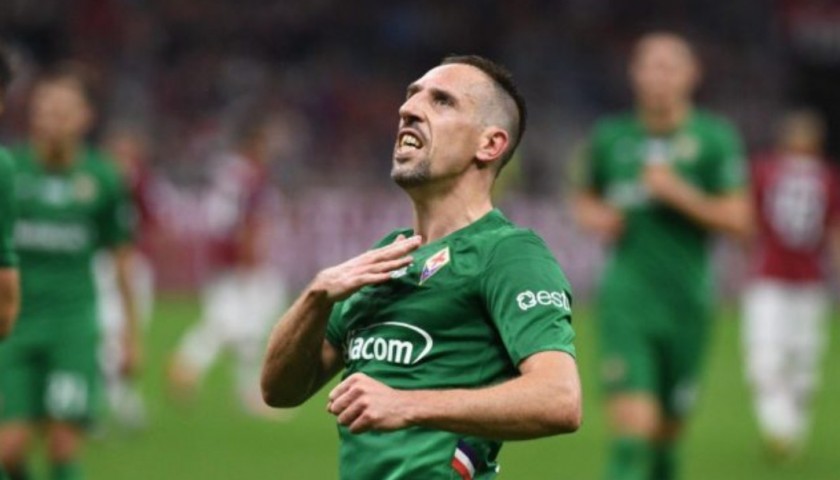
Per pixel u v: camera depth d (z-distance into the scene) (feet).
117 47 291.17
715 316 256.11
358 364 47.62
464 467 46.09
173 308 238.89
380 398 42.29
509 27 327.26
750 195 136.15
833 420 158.20
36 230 90.38
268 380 49.08
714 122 98.53
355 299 48.39
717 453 133.69
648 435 92.84
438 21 323.98
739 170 97.91
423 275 46.85
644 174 95.14
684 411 97.66
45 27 290.56
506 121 48.65
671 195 93.25
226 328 155.43
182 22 300.40
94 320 91.61
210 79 291.79
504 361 46.19
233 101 289.94
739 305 276.41
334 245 254.88
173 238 251.19
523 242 46.55
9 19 288.92
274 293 157.58
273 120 284.00
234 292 154.71
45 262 90.43
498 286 45.55
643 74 97.81
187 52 296.71
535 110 310.24
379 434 46.44
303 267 252.21
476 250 46.60
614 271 96.84
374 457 46.26
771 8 343.87
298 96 297.94
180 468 118.21
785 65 340.59
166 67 291.38
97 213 92.53
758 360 135.03
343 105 300.61
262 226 155.63
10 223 63.00
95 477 113.19
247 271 155.02
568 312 45.32
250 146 155.74
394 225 260.01
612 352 95.04
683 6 339.57
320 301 46.80
